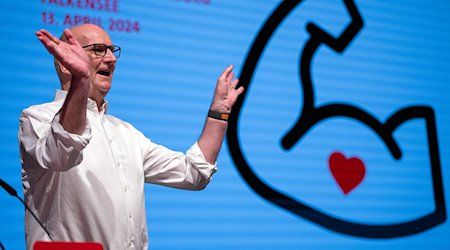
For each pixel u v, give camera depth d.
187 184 2.99
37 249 2.02
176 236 4.61
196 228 4.68
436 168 5.62
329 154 5.22
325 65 5.35
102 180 2.64
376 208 5.31
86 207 2.58
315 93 5.26
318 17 5.40
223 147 4.85
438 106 5.78
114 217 2.62
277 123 5.07
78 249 2.05
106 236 2.59
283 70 5.18
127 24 4.66
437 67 5.86
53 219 2.57
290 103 5.15
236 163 4.87
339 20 5.49
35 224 2.61
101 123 2.81
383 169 5.40
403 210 5.42
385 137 5.46
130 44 4.66
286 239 4.95
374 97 5.50
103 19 4.59
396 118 5.56
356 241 5.18
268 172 4.98
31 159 2.53
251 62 5.06
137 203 2.75
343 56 5.43
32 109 2.58
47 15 4.43
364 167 5.32
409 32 5.80
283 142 5.07
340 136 5.29
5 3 4.33
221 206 4.77
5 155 4.21
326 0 5.46
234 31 5.05
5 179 4.19
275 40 5.18
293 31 5.27
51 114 2.58
